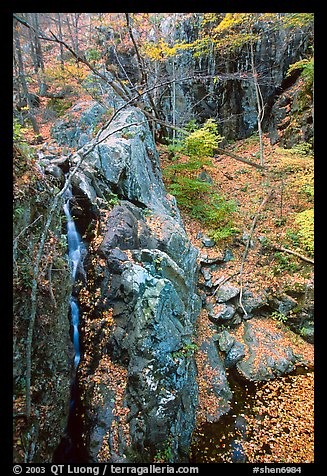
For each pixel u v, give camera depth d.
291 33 12.05
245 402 5.81
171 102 13.38
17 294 3.67
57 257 4.64
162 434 4.23
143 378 4.27
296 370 6.50
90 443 4.14
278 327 7.34
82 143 8.70
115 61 12.19
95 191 6.21
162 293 4.80
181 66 13.13
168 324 4.78
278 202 9.59
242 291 7.64
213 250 8.55
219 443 5.04
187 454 4.77
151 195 7.52
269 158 11.54
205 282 7.80
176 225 7.07
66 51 12.20
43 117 10.38
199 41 11.73
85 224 6.07
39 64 11.11
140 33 11.09
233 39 11.72
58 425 4.17
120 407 4.34
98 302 5.21
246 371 6.41
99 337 5.02
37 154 6.91
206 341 6.72
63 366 4.52
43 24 8.07
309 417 5.46
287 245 8.29
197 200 9.69
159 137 12.11
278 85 12.67
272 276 7.93
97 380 4.68
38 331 3.95
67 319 4.83
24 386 3.57
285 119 12.00
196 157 9.48
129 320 4.81
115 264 5.23
